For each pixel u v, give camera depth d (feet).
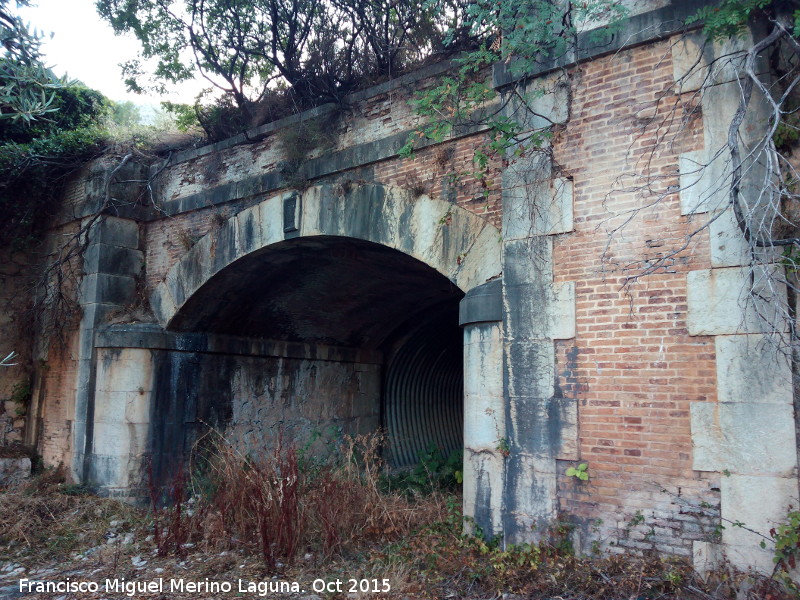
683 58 17.79
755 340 15.75
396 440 42.83
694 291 16.72
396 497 25.70
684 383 16.61
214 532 22.93
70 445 32.09
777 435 15.30
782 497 15.08
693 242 16.96
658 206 17.61
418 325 41.75
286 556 21.01
